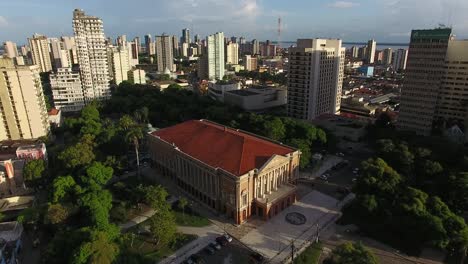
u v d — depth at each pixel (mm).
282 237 109875
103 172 133500
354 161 174125
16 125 180875
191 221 118750
